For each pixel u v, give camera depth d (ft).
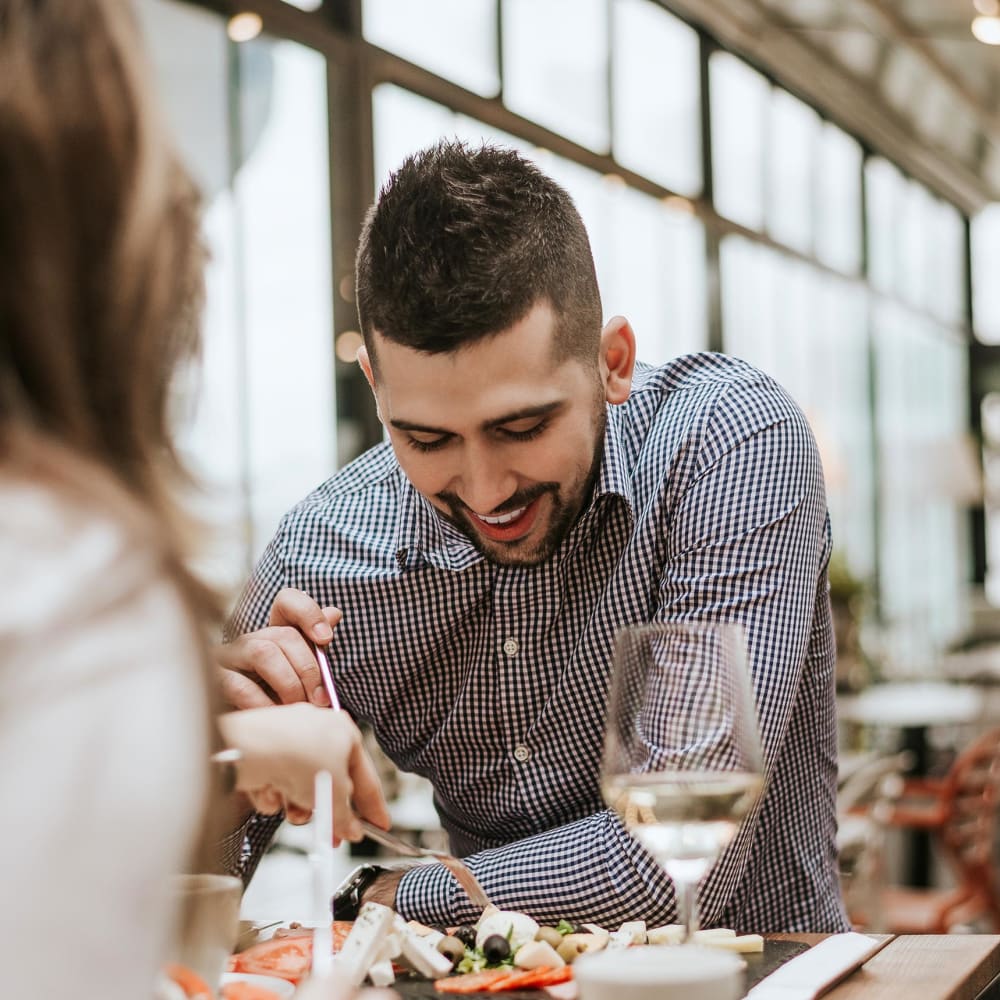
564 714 5.26
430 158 4.38
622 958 2.77
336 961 3.49
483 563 5.25
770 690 4.67
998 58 28.91
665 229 24.14
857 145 33.50
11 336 1.95
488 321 4.19
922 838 18.29
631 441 5.43
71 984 1.69
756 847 5.24
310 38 15.17
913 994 3.46
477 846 5.62
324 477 14.58
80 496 1.83
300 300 14.53
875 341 34.58
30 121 1.94
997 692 24.82
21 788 1.66
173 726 1.80
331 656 5.51
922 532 36.99
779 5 25.77
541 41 20.44
